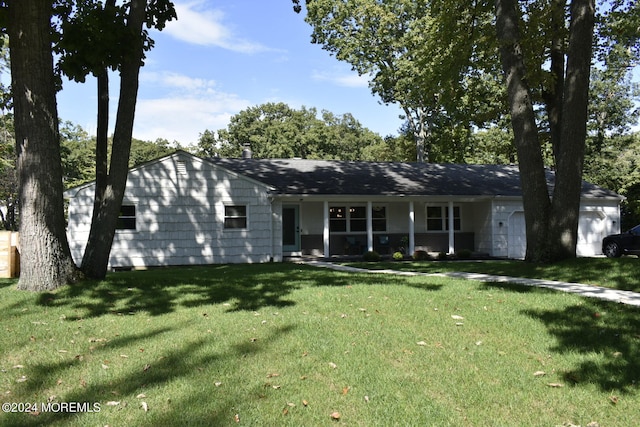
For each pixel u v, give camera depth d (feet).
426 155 111.65
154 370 15.26
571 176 38.40
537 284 31.42
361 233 67.67
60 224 27.63
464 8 47.29
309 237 65.51
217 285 30.32
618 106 111.75
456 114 57.47
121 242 54.65
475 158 126.52
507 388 14.48
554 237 38.75
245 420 12.01
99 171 31.53
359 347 17.62
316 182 64.80
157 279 32.37
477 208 71.77
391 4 92.32
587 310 22.76
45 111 26.71
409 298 25.70
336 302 24.76
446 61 48.19
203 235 57.16
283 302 24.90
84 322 20.92
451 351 17.47
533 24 43.04
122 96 30.14
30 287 26.45
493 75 64.64
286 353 16.93
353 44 94.17
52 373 15.08
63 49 30.01
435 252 70.74
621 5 46.68
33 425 11.79
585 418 12.76
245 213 58.85
